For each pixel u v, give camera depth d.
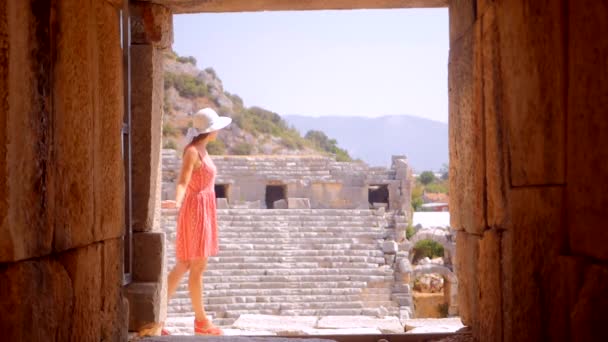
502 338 4.30
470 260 5.37
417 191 53.78
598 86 2.93
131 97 6.56
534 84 3.67
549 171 3.51
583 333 3.04
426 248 31.48
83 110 3.98
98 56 4.26
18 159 3.12
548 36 3.47
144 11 6.59
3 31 2.98
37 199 3.35
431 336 6.20
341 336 6.33
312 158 28.16
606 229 2.90
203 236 6.96
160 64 6.86
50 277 3.49
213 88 68.44
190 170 6.92
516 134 4.00
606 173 2.88
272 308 17.83
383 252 20.62
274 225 21.91
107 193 4.44
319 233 21.58
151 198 6.61
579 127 3.15
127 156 6.32
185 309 17.09
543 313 3.60
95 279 4.23
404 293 19.27
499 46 4.34
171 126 59.84
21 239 3.15
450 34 6.09
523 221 3.89
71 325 3.80
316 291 18.72
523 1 3.82
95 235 4.20
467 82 5.36
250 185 27.50
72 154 3.82
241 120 66.19
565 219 3.35
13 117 3.05
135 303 6.37
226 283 18.56
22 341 3.13
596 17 2.94
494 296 4.48
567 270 3.28
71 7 3.80
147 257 6.51
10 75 3.02
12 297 3.09
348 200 27.47
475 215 5.07
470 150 5.30
